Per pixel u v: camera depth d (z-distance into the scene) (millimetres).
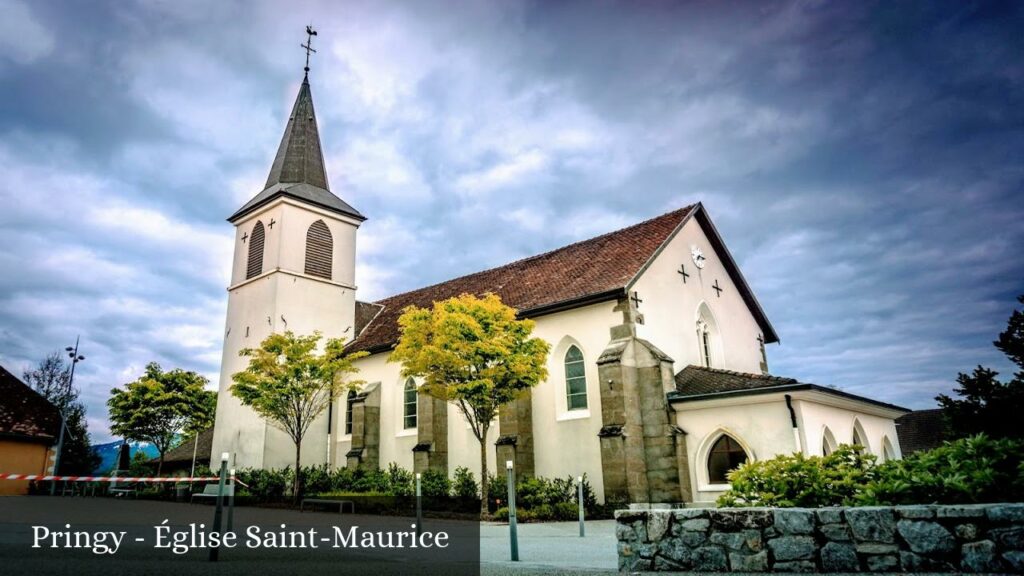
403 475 26516
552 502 20875
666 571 8070
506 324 21484
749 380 21250
